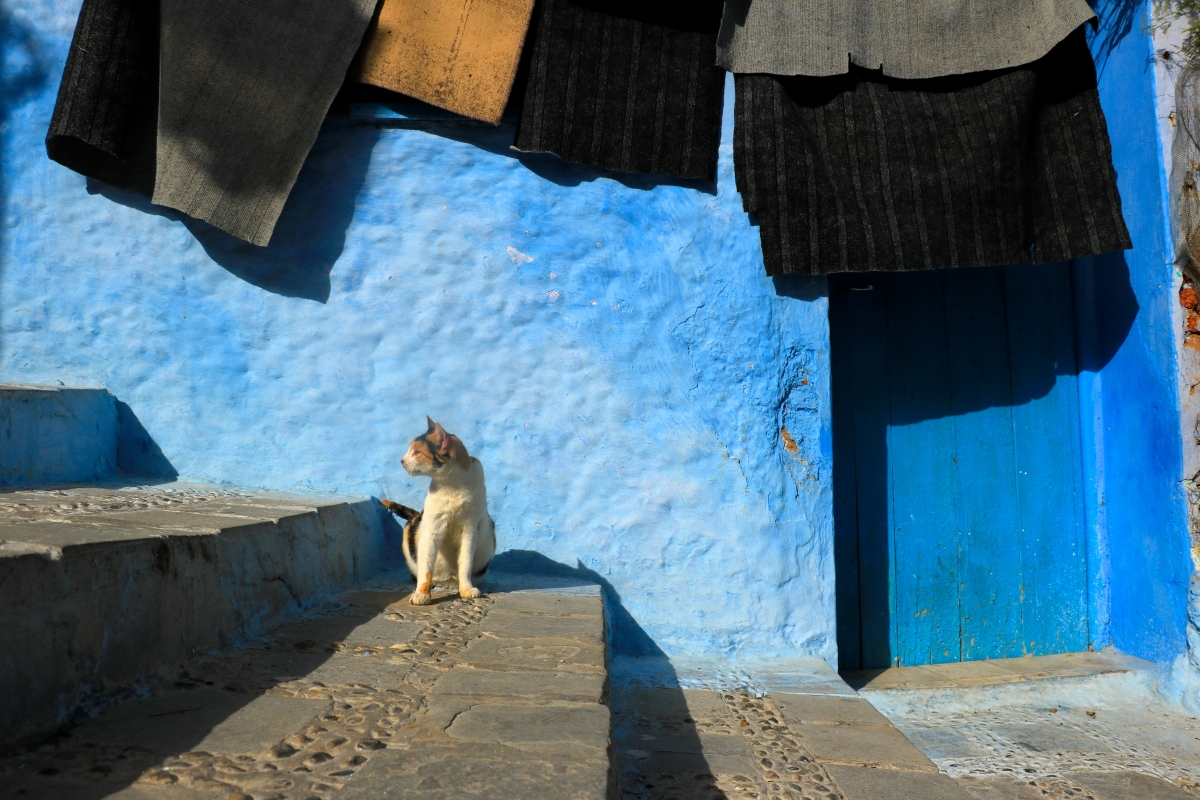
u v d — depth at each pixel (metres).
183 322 4.07
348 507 3.64
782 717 3.15
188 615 2.13
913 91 4.13
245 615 2.49
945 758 3.57
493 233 4.17
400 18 3.93
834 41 4.00
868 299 4.81
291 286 4.11
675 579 4.07
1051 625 4.79
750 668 3.86
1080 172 4.08
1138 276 4.47
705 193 4.18
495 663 2.24
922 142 4.03
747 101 4.03
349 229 4.14
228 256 4.09
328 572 3.28
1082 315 4.88
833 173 4.00
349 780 1.40
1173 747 3.69
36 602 1.56
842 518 4.68
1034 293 4.89
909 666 4.66
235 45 3.79
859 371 4.76
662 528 4.09
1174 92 4.26
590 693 1.94
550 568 4.09
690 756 2.71
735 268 4.16
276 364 4.10
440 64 3.94
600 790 1.36
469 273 4.16
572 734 1.64
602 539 4.09
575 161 4.00
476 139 4.19
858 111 4.07
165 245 4.07
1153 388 4.39
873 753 2.75
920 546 4.73
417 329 4.14
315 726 1.70
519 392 4.14
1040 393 4.87
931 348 4.82
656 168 4.09
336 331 4.12
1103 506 4.80
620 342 4.14
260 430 4.08
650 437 4.11
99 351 4.04
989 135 4.01
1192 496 4.19
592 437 4.12
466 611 3.01
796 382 4.17
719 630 4.05
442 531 3.26
